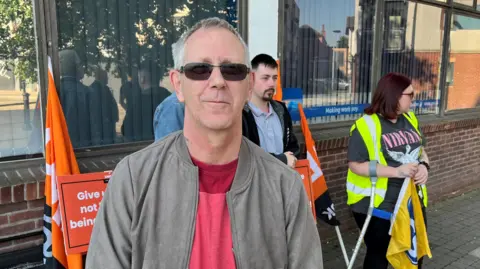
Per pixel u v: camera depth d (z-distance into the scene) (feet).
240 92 3.78
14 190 8.29
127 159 3.88
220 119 3.69
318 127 14.47
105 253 3.73
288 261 4.16
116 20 10.28
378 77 16.34
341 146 14.25
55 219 8.01
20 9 8.93
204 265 3.77
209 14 11.77
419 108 18.84
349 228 15.24
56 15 9.34
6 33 8.87
